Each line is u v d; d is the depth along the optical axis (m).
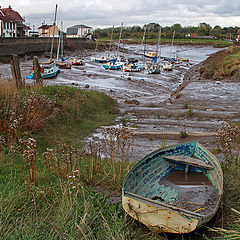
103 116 12.59
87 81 30.17
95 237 3.91
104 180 5.95
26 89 11.01
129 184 4.73
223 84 22.27
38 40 49.22
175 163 6.24
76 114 11.23
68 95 12.21
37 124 8.58
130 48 87.69
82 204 4.63
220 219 4.38
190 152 6.52
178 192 5.35
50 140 8.41
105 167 6.59
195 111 13.77
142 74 38.62
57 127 9.66
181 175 6.00
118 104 16.36
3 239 3.63
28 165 5.22
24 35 61.84
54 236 3.82
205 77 29.33
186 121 12.04
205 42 100.38
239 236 3.59
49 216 4.23
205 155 6.11
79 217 4.22
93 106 13.31
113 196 5.35
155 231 3.98
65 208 4.33
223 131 7.07
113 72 38.84
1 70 31.56
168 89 29.11
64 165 5.86
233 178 5.50
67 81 29.42
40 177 5.54
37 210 4.39
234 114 12.98
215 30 143.50
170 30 139.25
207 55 76.44
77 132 9.88
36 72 12.74
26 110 8.58
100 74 35.91
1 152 6.44
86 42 72.31
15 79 11.38
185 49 91.19
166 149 6.07
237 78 24.81
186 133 10.15
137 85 29.69
